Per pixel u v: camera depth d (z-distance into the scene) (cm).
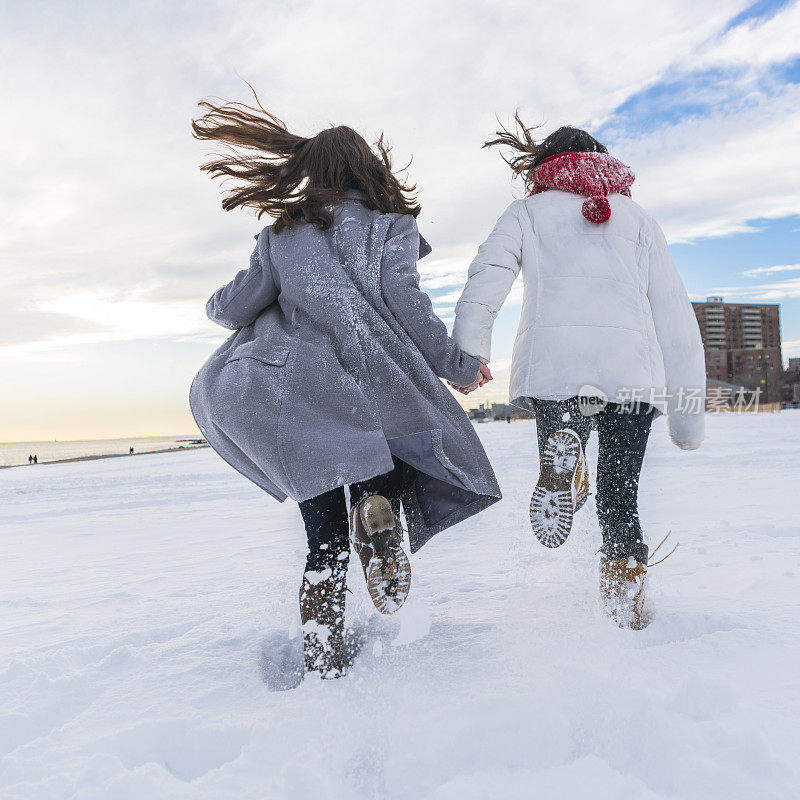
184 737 177
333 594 215
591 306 251
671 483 814
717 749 152
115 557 563
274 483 225
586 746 161
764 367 13612
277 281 239
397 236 238
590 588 301
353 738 165
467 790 142
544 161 285
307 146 253
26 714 200
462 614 282
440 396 231
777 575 325
